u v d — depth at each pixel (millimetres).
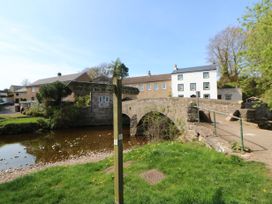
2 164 13906
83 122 33469
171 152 7387
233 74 44000
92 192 5227
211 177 5172
